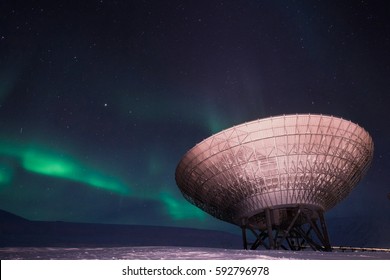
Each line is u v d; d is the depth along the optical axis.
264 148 29.97
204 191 34.06
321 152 29.92
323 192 31.52
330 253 18.50
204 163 32.06
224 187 32.38
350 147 30.78
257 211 31.66
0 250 14.10
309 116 29.14
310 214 32.19
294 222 31.48
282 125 29.38
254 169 30.66
